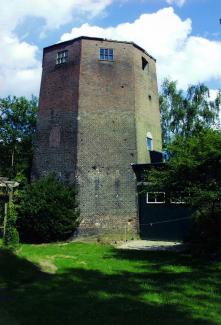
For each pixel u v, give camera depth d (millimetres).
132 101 30953
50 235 27562
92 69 30656
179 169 20328
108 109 30312
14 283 13828
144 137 31828
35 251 22766
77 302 11500
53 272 16250
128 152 30109
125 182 29750
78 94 30031
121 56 31500
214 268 17438
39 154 30938
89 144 29500
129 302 11578
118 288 13328
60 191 28016
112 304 11336
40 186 28078
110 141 29906
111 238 28172
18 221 27609
